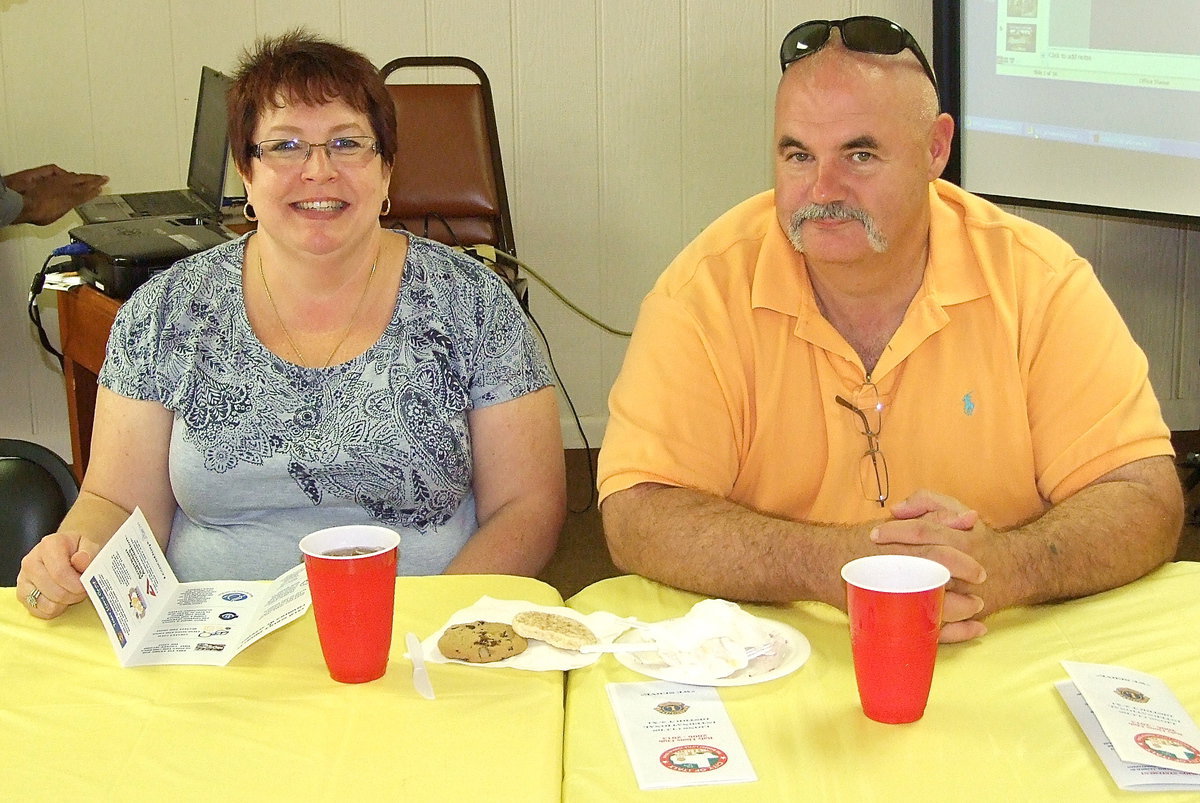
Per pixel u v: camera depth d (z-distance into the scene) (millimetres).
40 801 853
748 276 1559
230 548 1670
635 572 1350
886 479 1523
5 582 1588
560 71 3725
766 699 995
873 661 937
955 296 1490
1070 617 1161
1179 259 3945
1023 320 1505
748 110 3793
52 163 3592
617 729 946
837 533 1205
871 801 837
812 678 1034
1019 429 1498
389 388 1654
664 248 3891
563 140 3781
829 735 931
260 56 1614
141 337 1672
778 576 1197
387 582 1025
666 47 3730
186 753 918
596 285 3906
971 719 957
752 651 1067
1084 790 852
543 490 1736
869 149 1405
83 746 932
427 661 1074
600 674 1043
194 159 3307
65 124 3576
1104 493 1320
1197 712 955
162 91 3604
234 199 3047
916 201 1451
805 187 1434
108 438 1675
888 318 1534
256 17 3596
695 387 1491
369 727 953
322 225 1582
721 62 3752
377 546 1073
